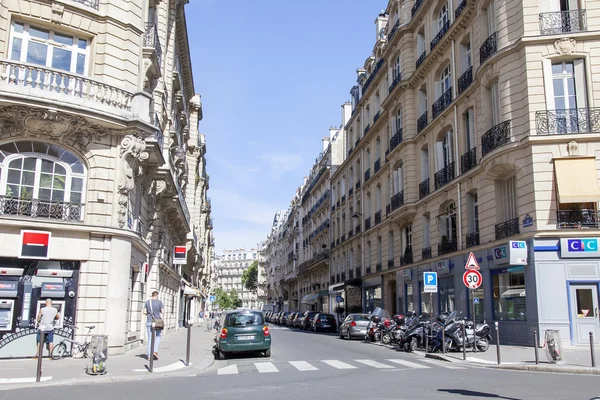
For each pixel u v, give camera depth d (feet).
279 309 310.86
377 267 116.37
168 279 99.86
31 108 46.96
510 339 61.93
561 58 60.54
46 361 45.01
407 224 101.30
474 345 53.21
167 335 93.04
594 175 56.90
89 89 50.80
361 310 131.54
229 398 27.55
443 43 84.17
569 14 60.70
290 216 276.00
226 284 609.01
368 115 133.90
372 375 37.50
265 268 415.23
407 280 96.12
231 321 53.16
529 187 59.16
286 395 28.43
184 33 92.17
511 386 31.45
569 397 27.12
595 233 56.39
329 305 168.55
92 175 51.29
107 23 53.78
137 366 42.47
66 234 49.11
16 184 48.11
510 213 64.95
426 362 47.98
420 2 97.50
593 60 59.52
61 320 48.29
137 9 57.57
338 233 163.22
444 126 84.28
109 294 50.65
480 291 69.87
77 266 49.70
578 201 55.93
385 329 74.13
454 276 77.97
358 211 139.54
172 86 84.99
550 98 59.72
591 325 55.47
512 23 63.52
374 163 123.13
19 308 46.70
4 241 46.44
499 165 63.62
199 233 157.89
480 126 70.74
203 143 161.48
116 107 52.70
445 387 31.14
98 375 36.50
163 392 29.89
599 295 55.72
